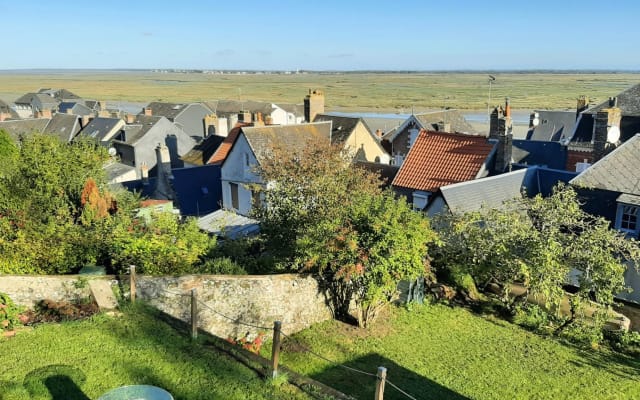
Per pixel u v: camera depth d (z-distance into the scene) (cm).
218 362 1145
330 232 1555
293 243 1720
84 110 9088
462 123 4903
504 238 1777
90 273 1453
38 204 1739
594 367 1511
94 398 988
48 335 1202
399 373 1392
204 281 1434
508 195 2470
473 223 1970
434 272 2067
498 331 1723
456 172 2745
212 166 3722
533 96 15138
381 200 1655
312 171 1898
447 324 1750
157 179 3616
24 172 1853
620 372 1494
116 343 1187
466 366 1464
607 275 1669
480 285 2092
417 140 3045
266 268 1728
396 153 4541
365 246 1543
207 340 1251
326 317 1712
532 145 3934
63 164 1906
